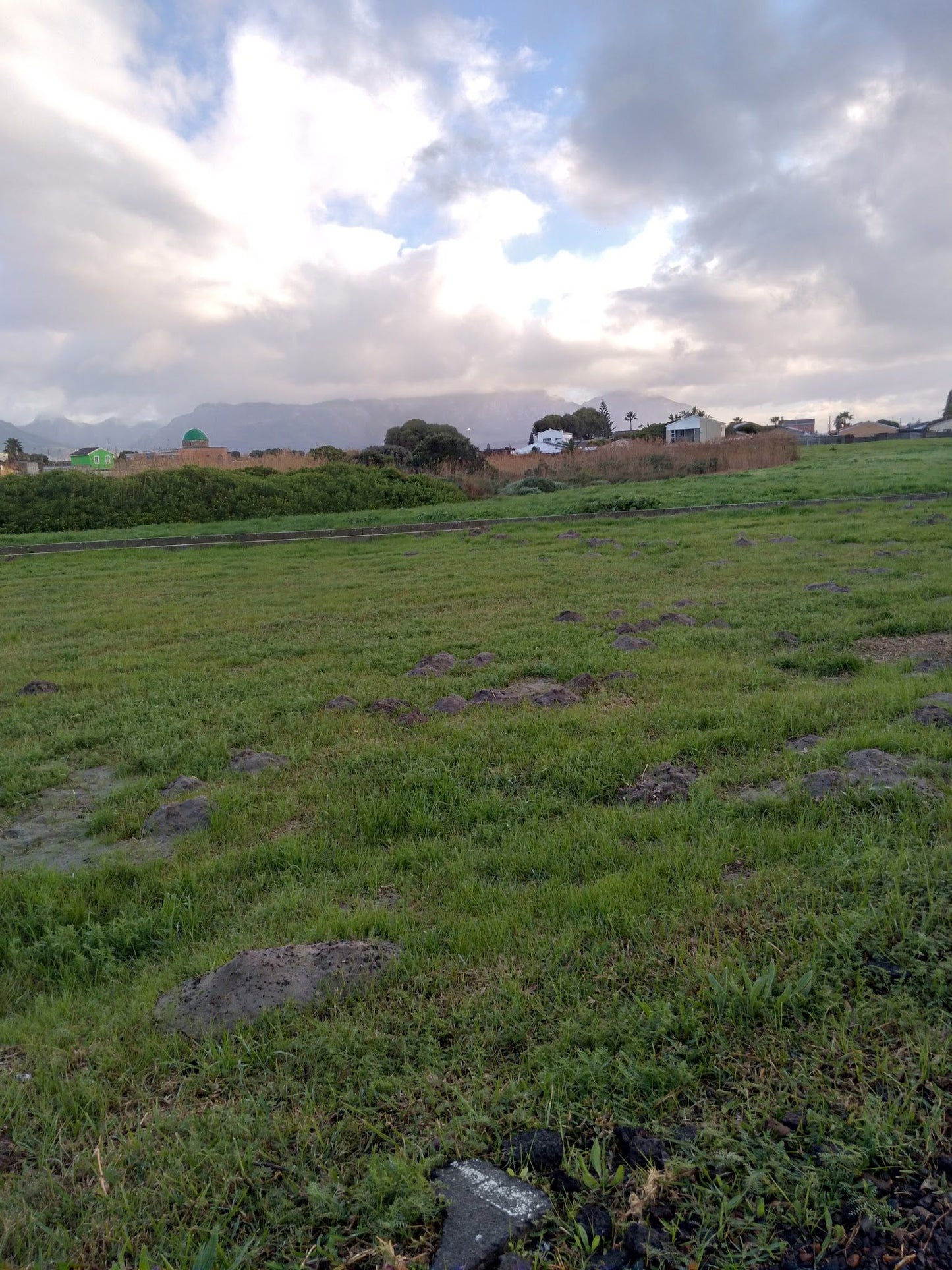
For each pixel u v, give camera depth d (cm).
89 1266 195
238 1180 216
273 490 2944
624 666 736
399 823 456
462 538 1988
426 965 311
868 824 388
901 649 744
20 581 1661
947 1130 214
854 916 302
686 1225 194
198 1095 255
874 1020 255
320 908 368
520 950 317
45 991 337
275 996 297
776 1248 186
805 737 522
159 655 932
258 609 1205
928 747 473
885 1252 183
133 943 361
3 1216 208
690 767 497
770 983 269
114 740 639
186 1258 192
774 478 2806
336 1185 209
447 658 814
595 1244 188
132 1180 221
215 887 402
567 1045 257
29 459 9194
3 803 530
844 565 1212
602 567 1374
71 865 445
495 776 500
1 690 812
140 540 2180
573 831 421
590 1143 221
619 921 327
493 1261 188
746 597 1011
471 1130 224
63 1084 260
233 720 657
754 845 381
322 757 569
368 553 1841
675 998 274
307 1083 252
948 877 324
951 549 1291
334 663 837
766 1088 233
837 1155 204
